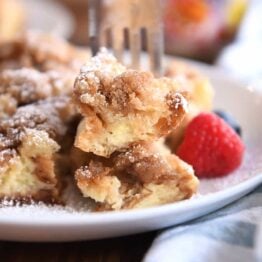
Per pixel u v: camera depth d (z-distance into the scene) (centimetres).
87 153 28
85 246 26
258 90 34
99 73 27
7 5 45
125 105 26
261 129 32
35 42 35
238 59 43
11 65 35
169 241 24
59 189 28
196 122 30
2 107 30
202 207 25
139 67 32
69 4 53
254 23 48
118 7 32
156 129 27
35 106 30
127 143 27
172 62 35
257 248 24
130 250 26
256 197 27
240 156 29
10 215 25
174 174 27
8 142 28
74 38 46
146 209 25
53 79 31
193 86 32
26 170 28
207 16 45
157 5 32
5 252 26
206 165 29
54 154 28
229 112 33
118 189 27
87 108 27
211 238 24
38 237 25
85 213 26
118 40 32
